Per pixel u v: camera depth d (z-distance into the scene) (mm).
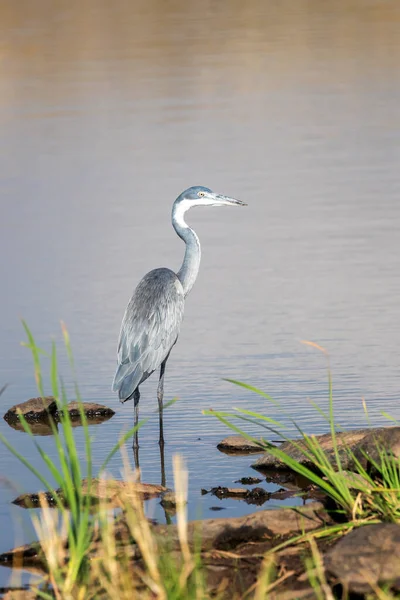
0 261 19750
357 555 7504
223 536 8484
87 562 8188
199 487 10281
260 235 20938
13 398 13469
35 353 8469
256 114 32969
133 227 21688
